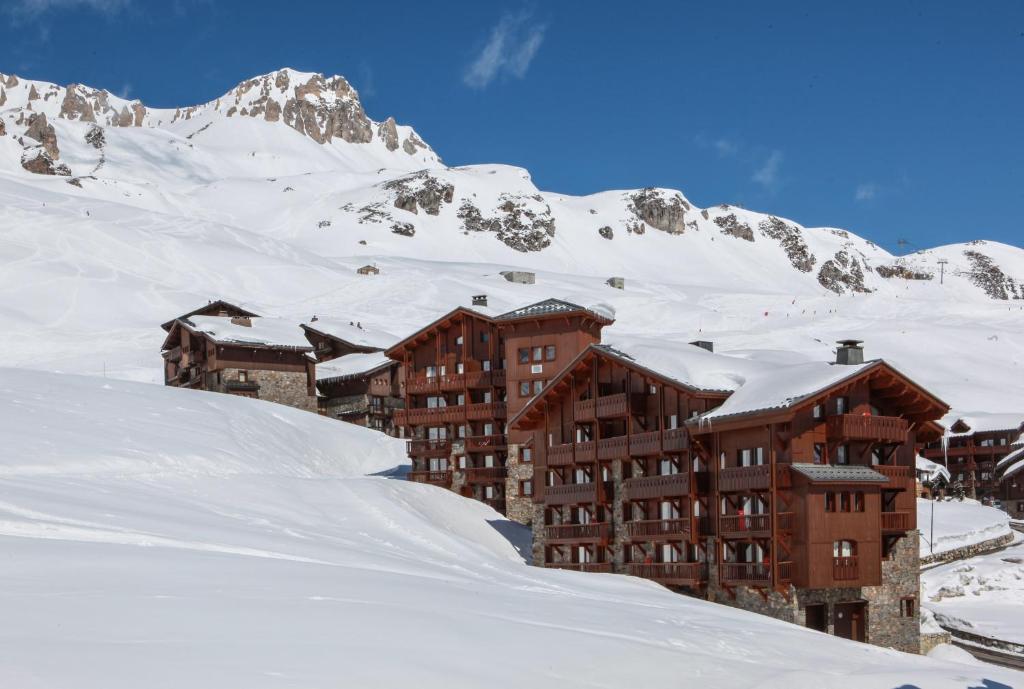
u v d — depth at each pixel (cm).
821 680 3969
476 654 3491
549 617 4356
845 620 6138
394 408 12544
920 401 6259
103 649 2934
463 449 9231
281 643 3238
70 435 7919
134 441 8175
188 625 3294
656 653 3962
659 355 6869
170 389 10725
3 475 6481
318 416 11400
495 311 9438
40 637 2969
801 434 5994
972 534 9500
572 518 7350
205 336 12719
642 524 6738
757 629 5050
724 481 6262
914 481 6412
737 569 6128
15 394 8950
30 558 3950
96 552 4216
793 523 5919
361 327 14812
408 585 4506
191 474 7700
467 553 6512
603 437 7144
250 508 6438
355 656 3216
